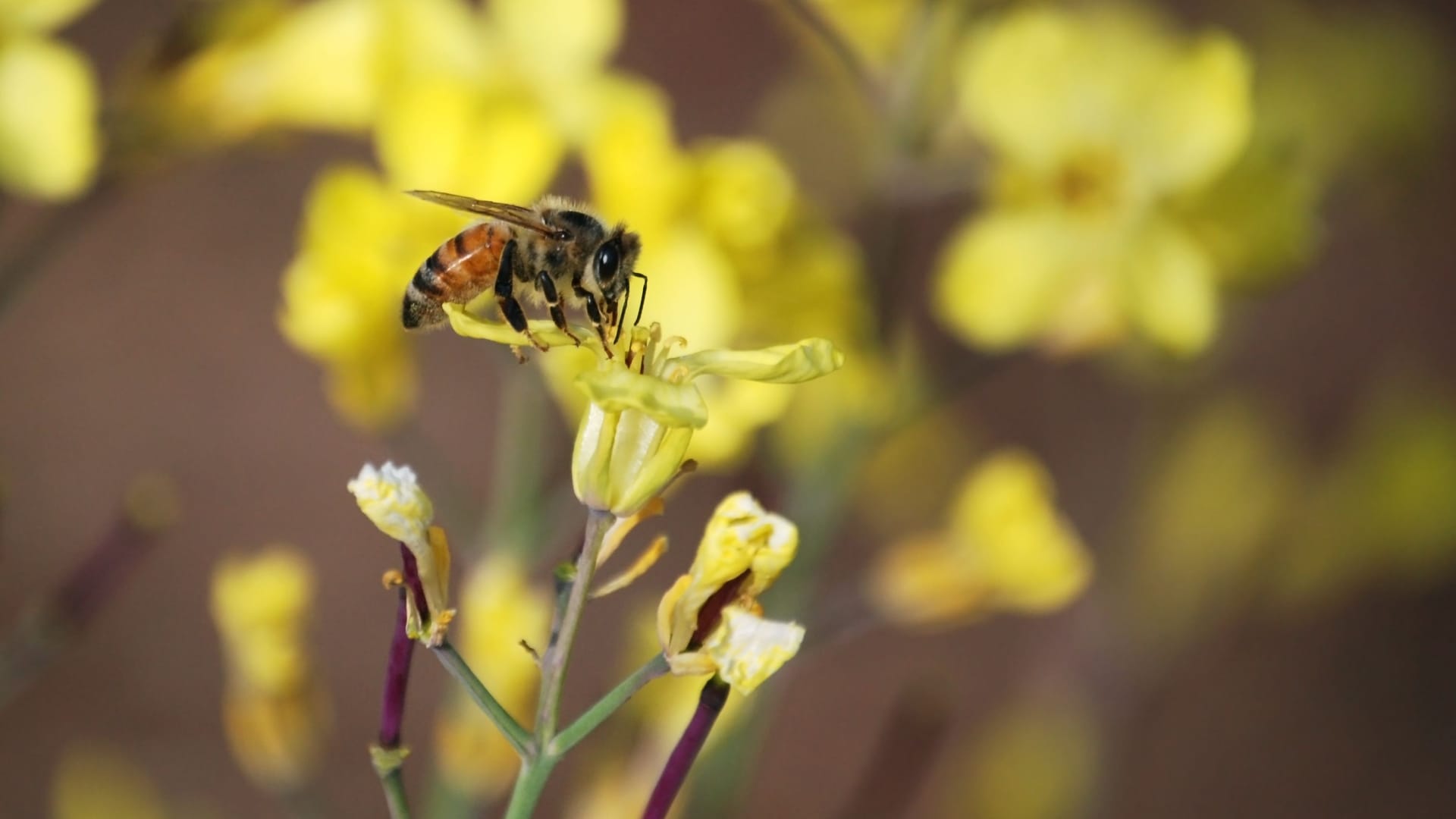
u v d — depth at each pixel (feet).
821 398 0.94
